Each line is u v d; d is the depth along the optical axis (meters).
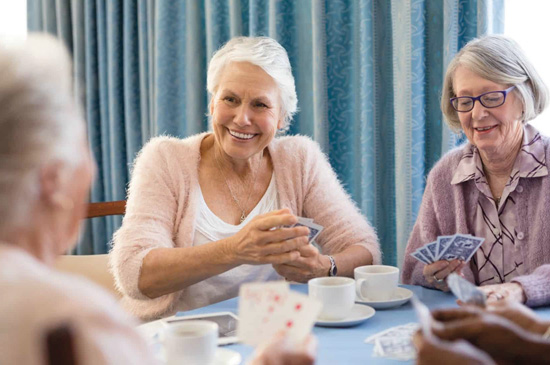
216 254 1.60
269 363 0.73
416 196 2.42
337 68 2.66
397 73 2.42
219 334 1.21
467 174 1.78
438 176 1.88
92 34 3.42
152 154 1.96
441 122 2.46
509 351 0.74
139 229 1.78
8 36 0.65
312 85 2.76
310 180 2.11
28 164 0.61
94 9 3.41
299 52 2.78
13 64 0.62
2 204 0.61
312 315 0.89
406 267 1.91
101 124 3.46
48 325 0.52
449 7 2.29
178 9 3.06
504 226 1.73
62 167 0.65
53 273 0.61
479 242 1.48
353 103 2.67
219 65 1.89
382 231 2.64
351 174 2.71
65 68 0.66
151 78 3.17
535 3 2.36
